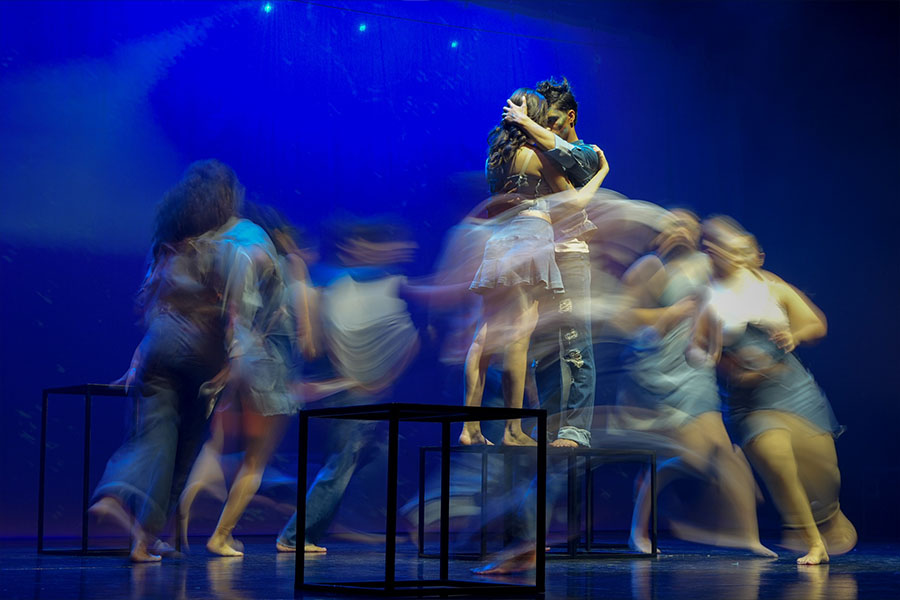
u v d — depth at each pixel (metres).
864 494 8.33
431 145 9.19
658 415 5.55
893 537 7.59
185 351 3.99
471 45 9.36
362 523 7.35
